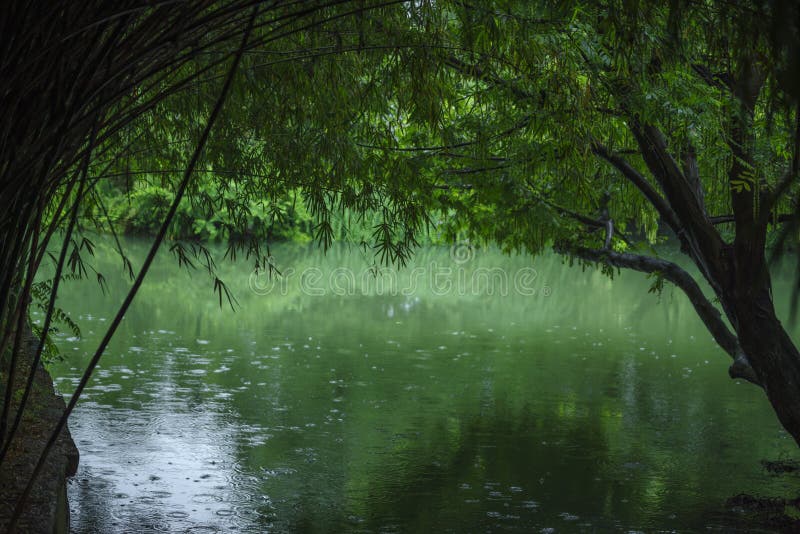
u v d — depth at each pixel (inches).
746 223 235.5
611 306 729.6
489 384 413.1
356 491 256.2
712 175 282.4
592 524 231.8
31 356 261.9
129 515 227.6
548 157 235.0
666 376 438.6
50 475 163.0
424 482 266.5
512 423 342.0
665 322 638.5
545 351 507.5
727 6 133.8
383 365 452.8
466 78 227.0
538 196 324.2
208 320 586.6
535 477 274.5
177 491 249.1
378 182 228.4
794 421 233.8
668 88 221.1
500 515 238.7
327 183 216.7
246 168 220.2
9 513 143.1
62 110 101.2
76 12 99.0
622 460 294.7
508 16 173.5
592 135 232.1
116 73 103.3
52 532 139.3
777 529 229.6
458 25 226.7
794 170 88.6
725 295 243.8
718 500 253.3
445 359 474.6
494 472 278.7
